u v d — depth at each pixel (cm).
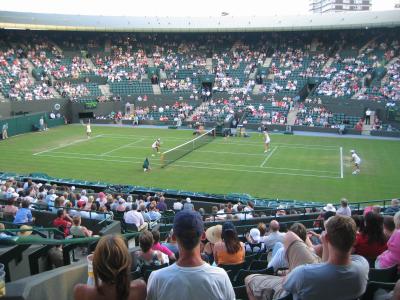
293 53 7794
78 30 7681
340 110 6241
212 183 3484
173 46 8462
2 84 6462
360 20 7131
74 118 6906
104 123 6881
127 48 8331
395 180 3522
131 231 1650
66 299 723
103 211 1855
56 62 7581
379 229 861
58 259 1007
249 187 3369
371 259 867
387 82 6500
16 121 5759
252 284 667
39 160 4250
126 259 440
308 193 3209
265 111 6550
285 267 855
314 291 515
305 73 7219
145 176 3694
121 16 7956
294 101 6700
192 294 457
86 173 3778
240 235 1716
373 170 3856
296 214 2106
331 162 4172
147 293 470
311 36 8025
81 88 7181
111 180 3562
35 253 964
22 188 2627
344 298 521
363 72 6856
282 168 3956
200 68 7831
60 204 2003
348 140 5400
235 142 5291
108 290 439
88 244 1141
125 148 4847
